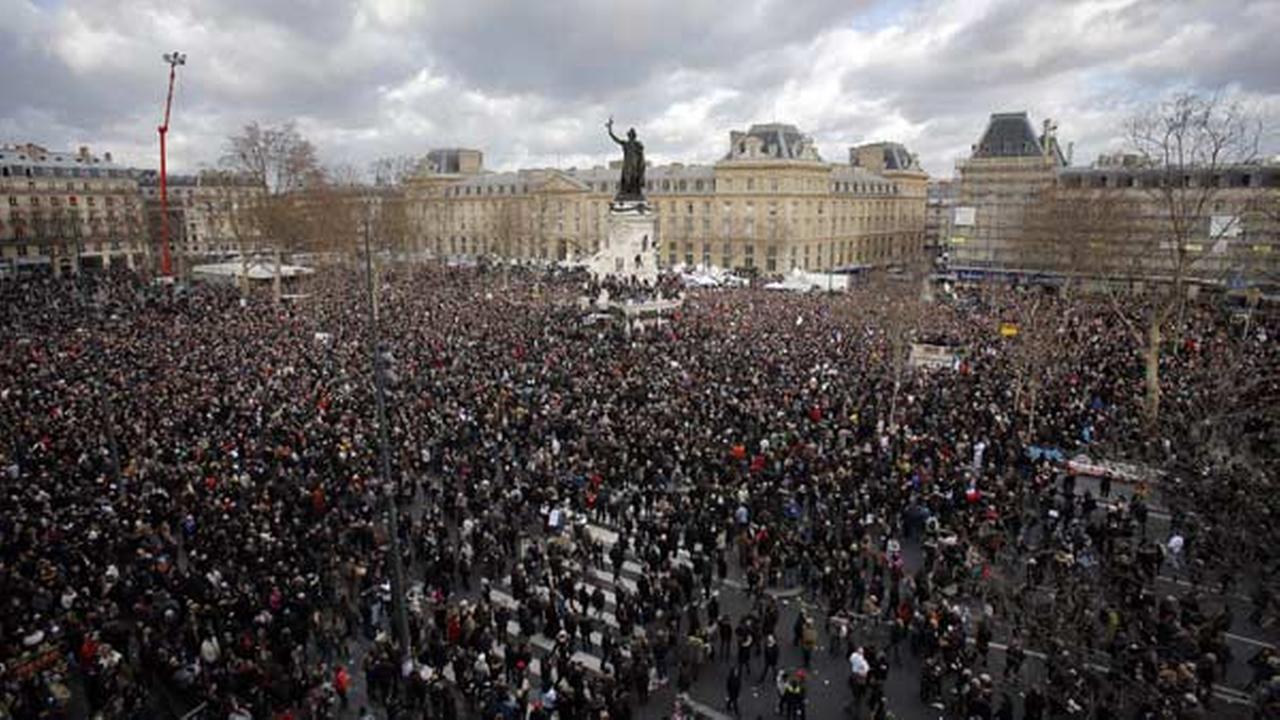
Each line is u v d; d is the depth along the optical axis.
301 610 22.34
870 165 170.38
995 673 21.98
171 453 32.38
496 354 52.72
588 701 19.55
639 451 33.56
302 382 44.72
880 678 20.05
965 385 45.56
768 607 22.91
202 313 71.25
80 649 20.77
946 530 27.67
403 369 47.84
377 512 30.95
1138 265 75.69
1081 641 20.81
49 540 24.70
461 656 21.05
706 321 66.19
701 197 137.12
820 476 31.22
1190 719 17.33
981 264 123.88
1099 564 24.98
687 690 21.58
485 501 29.80
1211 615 23.22
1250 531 21.14
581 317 68.12
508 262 123.12
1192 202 70.69
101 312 69.94
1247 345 50.50
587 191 144.38
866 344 55.91
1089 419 38.34
